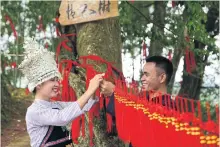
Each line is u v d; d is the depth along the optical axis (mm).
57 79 2518
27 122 2467
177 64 6707
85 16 3057
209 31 6992
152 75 2432
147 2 7273
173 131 1985
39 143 2439
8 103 8812
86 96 2439
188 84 7641
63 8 3129
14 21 6523
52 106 2533
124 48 6098
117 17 3311
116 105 2586
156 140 2105
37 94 2521
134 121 2332
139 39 5953
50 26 6281
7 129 7621
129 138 2402
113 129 2959
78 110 2387
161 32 5512
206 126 1738
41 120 2408
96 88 2486
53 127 2486
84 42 3143
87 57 2984
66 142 2590
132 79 2561
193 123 1838
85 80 3039
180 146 1932
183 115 1916
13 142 6699
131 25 5656
